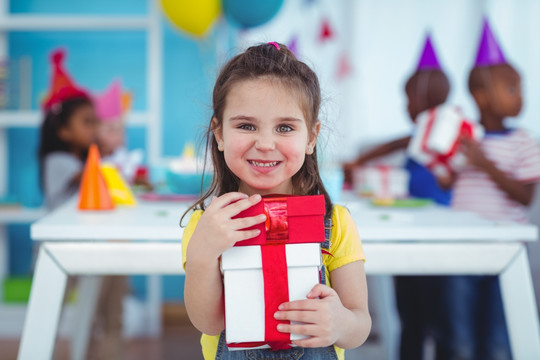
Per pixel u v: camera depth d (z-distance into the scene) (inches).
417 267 41.6
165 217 47.1
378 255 41.4
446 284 70.1
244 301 26.9
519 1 114.9
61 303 40.8
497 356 67.4
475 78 78.5
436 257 41.5
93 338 78.0
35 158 107.8
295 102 27.6
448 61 116.6
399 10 117.0
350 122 116.6
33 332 40.1
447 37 116.6
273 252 27.0
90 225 41.8
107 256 40.9
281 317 26.6
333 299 26.7
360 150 108.6
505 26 115.3
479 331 68.9
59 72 91.4
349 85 116.5
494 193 75.4
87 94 92.0
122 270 41.1
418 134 61.1
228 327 26.7
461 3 116.0
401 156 98.9
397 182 71.7
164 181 71.7
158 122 100.2
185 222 43.7
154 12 99.6
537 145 77.0
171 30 111.0
